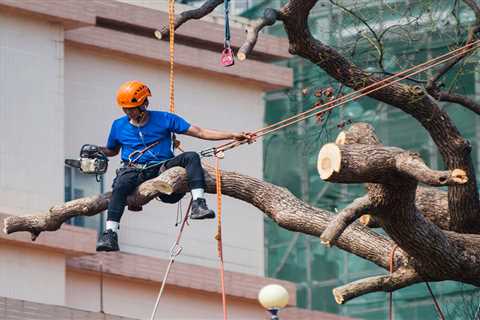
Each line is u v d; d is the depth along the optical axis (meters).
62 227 47.22
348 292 29.42
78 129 49.62
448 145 30.52
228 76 52.31
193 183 28.30
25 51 48.56
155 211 50.62
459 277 29.25
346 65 31.17
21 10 48.25
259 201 29.36
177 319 49.84
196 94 52.00
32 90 48.59
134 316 49.16
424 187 31.53
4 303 42.31
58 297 47.25
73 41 49.56
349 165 26.94
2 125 48.16
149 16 50.53
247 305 51.06
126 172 28.62
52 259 47.31
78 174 49.38
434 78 31.47
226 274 50.59
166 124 28.69
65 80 49.62
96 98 50.06
